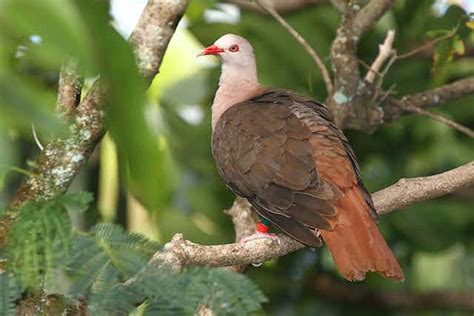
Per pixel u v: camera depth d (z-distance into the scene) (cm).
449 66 1477
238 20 1477
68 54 252
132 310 516
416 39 1510
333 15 1494
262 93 1169
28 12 245
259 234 1030
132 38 928
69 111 811
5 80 251
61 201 522
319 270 1596
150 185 286
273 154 948
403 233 1572
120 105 262
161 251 627
